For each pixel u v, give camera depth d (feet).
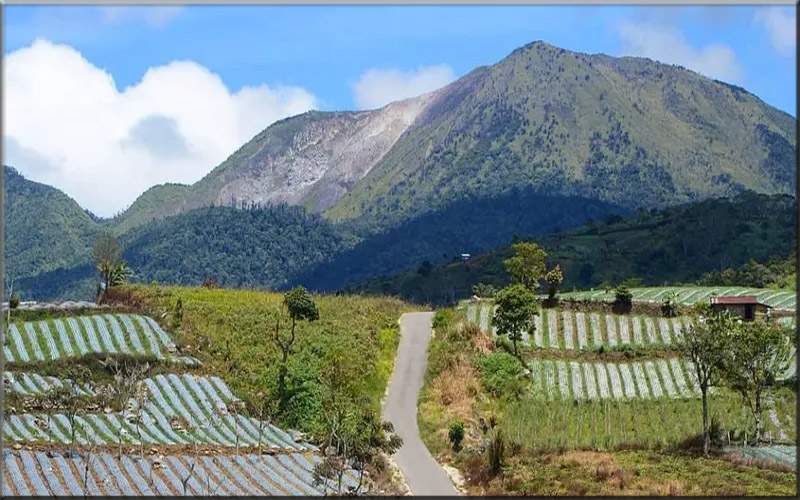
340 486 172.76
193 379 243.60
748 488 183.01
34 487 159.12
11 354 240.73
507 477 193.88
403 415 244.83
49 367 234.58
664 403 259.80
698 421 242.99
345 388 246.88
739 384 234.58
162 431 210.18
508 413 249.96
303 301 268.82
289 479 184.96
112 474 173.47
